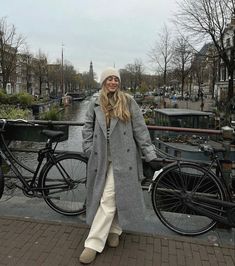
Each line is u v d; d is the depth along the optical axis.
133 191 3.06
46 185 3.80
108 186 3.06
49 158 3.78
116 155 3.01
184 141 8.38
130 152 3.04
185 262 3.04
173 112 12.39
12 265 2.89
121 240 3.35
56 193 3.84
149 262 3.01
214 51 26.42
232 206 3.39
